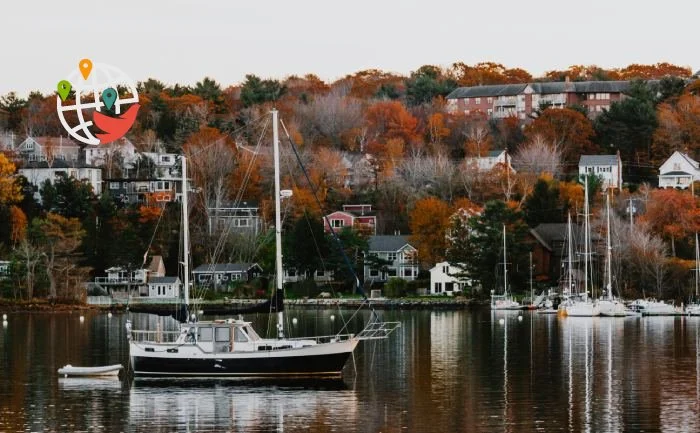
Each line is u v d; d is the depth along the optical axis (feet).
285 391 349.61
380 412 316.60
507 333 570.46
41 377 385.70
